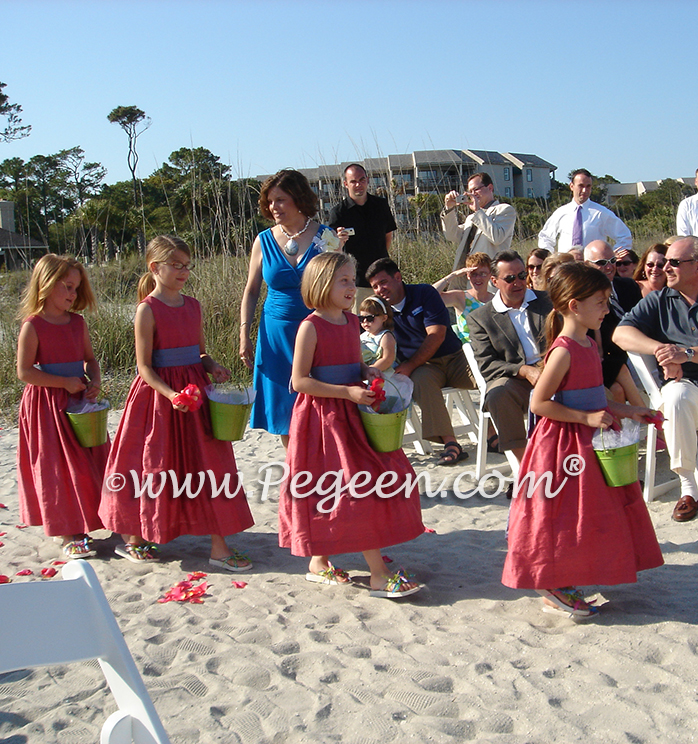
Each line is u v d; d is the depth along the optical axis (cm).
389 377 354
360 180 646
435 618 320
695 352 419
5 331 925
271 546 418
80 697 270
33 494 415
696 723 234
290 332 445
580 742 228
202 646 300
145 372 374
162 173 2336
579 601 313
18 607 163
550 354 312
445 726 239
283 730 242
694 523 409
